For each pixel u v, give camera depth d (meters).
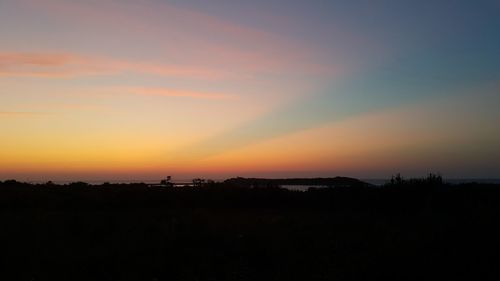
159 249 15.42
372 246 14.71
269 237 16.81
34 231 18.64
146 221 21.34
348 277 11.85
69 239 18.03
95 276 13.04
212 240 17.00
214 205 35.53
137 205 35.16
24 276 12.91
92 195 37.16
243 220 22.64
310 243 15.84
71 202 35.06
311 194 36.09
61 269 13.68
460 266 12.08
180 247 15.78
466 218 17.64
